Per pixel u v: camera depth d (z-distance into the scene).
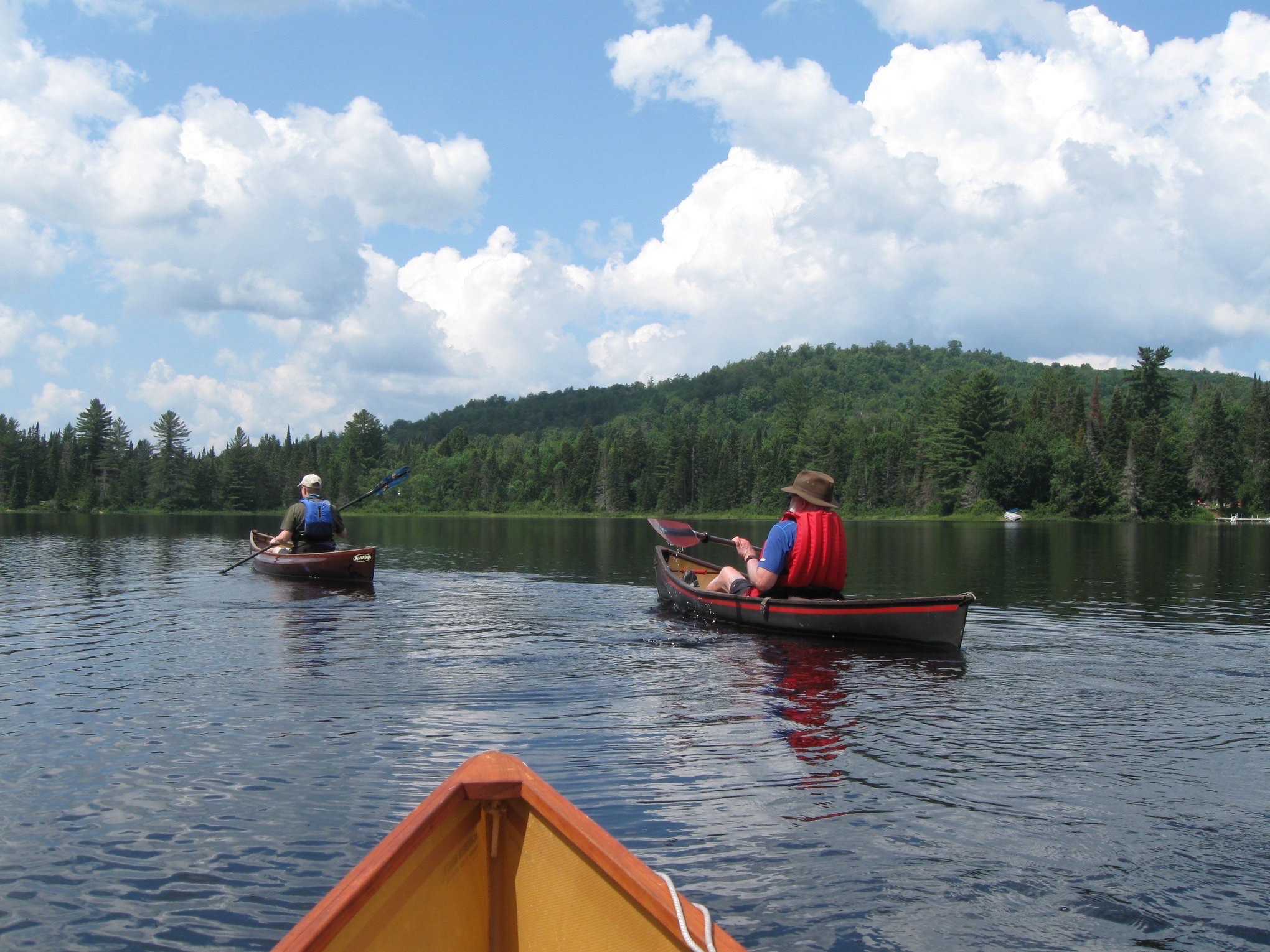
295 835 3.59
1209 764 4.56
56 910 3.02
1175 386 100.25
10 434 86.19
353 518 68.88
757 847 3.50
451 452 129.00
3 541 24.97
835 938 2.85
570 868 2.37
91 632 8.47
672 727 5.18
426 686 6.19
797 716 5.43
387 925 2.19
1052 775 4.36
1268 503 84.81
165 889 3.16
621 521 71.06
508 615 9.71
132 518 58.62
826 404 188.50
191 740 4.85
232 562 16.92
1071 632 8.85
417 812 2.29
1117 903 3.08
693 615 9.60
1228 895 3.14
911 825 3.73
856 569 17.42
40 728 5.09
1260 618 9.80
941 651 7.52
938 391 123.25
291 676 6.47
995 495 82.50
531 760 4.54
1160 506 77.56
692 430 109.81
